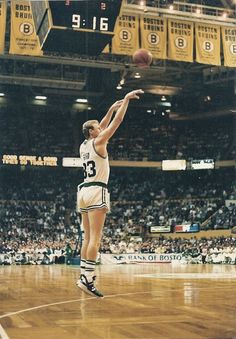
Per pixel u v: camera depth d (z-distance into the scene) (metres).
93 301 8.23
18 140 41.69
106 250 31.73
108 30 19.62
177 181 42.69
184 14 24.17
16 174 41.25
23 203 39.44
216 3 27.92
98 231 5.54
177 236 36.06
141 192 41.75
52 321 5.82
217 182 41.44
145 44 23.56
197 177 42.56
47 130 43.00
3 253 29.80
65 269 22.25
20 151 41.25
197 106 43.31
